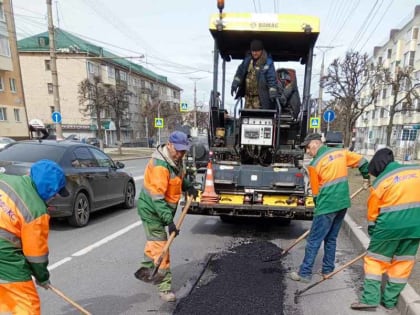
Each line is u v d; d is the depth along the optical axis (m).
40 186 2.14
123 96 33.41
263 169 5.27
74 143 6.43
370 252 3.12
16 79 29.97
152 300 3.30
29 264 2.18
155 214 3.22
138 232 5.70
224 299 3.33
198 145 6.08
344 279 3.85
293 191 5.20
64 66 40.19
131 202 7.95
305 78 5.82
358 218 6.04
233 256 4.57
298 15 5.34
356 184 10.35
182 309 3.13
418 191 2.90
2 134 28.44
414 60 35.31
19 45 41.22
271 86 5.29
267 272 4.02
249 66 5.56
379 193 2.98
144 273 3.24
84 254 4.59
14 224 2.06
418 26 34.50
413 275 3.56
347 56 18.36
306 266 3.69
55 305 3.19
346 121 18.48
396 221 2.91
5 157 5.62
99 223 6.34
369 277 3.10
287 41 5.86
